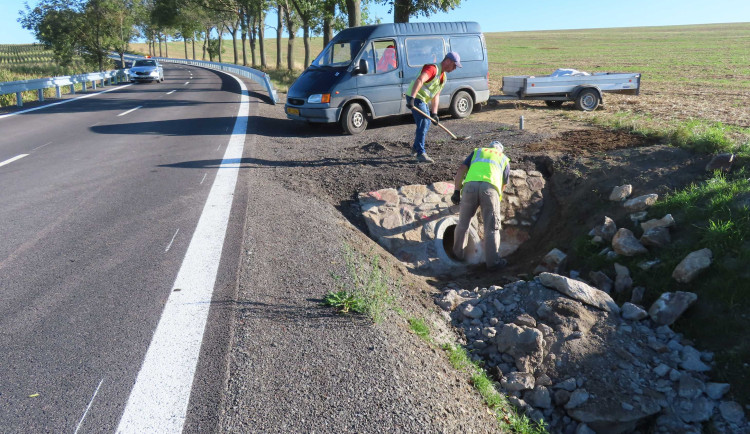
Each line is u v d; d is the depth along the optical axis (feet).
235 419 8.07
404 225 21.18
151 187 21.65
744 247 14.43
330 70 37.73
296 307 11.62
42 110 52.70
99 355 9.57
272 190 21.68
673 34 279.49
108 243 15.17
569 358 12.96
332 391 8.91
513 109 45.44
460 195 20.90
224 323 10.73
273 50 325.83
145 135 36.14
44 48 145.48
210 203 19.19
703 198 17.31
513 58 154.51
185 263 13.70
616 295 16.01
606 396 11.88
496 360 13.33
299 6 84.23
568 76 43.80
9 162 27.17
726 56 127.34
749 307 13.14
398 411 8.66
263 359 9.61
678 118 33.53
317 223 17.81
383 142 31.35
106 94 72.74
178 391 8.64
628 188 19.72
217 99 62.95
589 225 19.66
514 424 10.55
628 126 29.53
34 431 7.70
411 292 15.60
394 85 38.75
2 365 9.25
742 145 20.54
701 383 11.98
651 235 16.51
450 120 40.47
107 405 8.28
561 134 29.63
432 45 40.32
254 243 15.19
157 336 10.22
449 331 14.19
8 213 18.13
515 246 21.99
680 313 13.91
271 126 41.83
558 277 15.07
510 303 15.21
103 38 147.02
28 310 11.19
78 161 27.32
